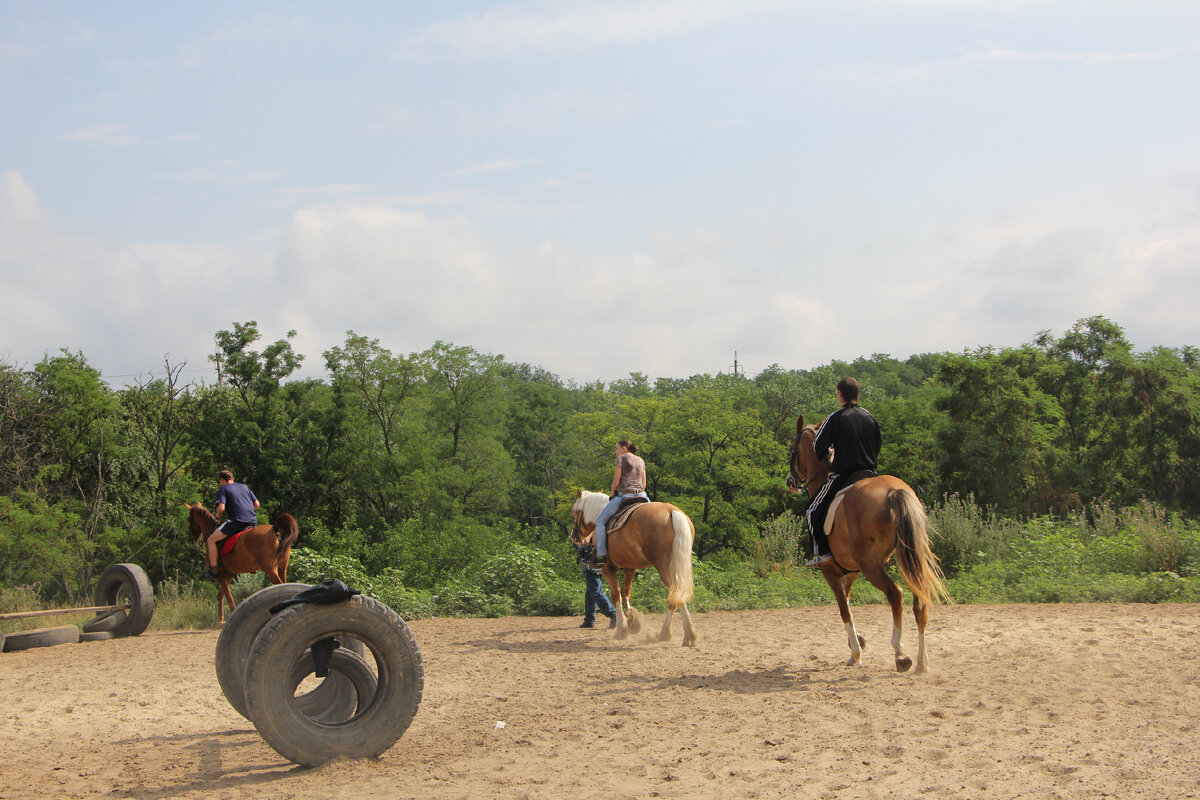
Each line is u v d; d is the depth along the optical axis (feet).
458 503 156.66
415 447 151.02
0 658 35.58
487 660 30.17
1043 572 51.34
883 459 135.03
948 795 14.01
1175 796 13.50
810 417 183.21
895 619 24.16
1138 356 124.06
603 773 16.07
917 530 22.94
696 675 25.82
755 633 35.12
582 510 37.81
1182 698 20.85
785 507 158.20
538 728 19.99
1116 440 119.75
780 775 15.47
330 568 48.91
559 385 420.77
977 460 111.34
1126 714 19.29
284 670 17.08
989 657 27.53
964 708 20.29
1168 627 33.09
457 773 16.44
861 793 14.26
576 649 32.17
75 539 107.55
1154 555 52.13
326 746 17.19
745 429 166.50
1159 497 113.39
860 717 19.72
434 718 21.59
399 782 15.93
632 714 20.98
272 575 41.81
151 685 27.43
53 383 118.21
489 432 176.04
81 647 38.50
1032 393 115.85
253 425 134.21
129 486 128.16
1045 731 17.89
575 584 51.24
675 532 31.01
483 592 49.24
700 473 160.97
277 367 139.54
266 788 15.71
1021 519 109.60
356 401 151.33
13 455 113.39
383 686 17.95
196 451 134.92
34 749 19.36
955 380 118.62
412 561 127.65
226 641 20.29
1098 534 61.41
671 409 171.42
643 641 33.60
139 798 15.28
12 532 98.27
